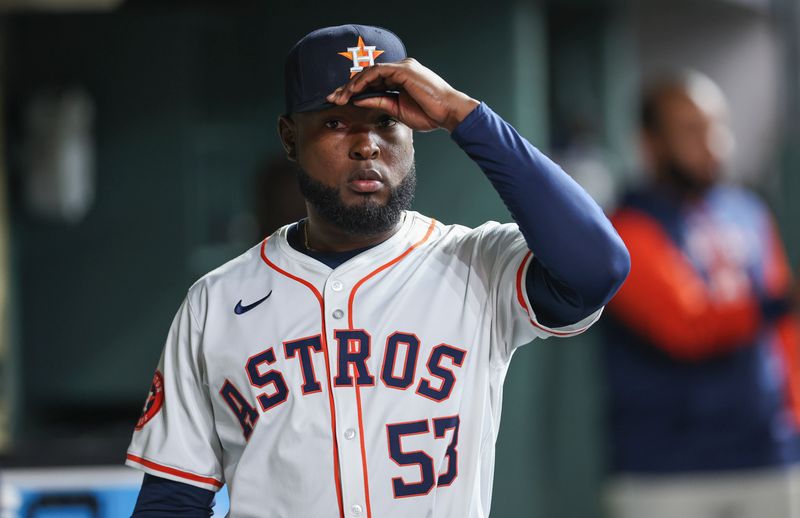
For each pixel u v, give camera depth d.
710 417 15.16
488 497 8.49
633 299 14.99
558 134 26.70
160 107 21.11
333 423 8.01
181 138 21.12
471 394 8.17
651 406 15.15
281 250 8.64
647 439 15.20
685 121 15.43
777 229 23.86
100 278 21.27
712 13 40.28
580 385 22.00
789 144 24.02
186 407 8.55
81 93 20.95
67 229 21.22
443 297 8.31
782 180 23.88
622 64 29.53
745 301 15.28
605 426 15.80
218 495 11.88
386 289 8.34
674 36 40.44
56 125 20.53
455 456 8.07
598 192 25.77
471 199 21.08
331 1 21.88
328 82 8.06
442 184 21.16
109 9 20.98
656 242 15.08
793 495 15.65
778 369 15.84
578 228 7.66
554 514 21.78
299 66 8.16
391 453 7.96
